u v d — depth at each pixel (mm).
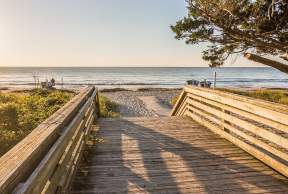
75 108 3881
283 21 5582
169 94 27250
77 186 3307
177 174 3719
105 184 3377
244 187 3371
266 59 4867
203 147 4938
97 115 8547
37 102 11102
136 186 3338
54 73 109625
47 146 2223
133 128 6438
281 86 48469
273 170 3900
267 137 4012
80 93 5762
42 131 2320
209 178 3607
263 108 4004
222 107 5594
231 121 5180
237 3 5512
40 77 78062
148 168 3918
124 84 53188
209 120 6617
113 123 7020
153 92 30750
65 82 56625
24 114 8156
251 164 4117
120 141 5305
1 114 6992
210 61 7145
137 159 4289
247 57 4969
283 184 3467
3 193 1272
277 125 3727
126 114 13820
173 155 4496
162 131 6145
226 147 4953
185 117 7844
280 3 5480
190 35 6605
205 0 5566
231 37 6301
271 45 5766
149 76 88188
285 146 3607
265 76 93625
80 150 4066
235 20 5832
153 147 4926
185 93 8312
